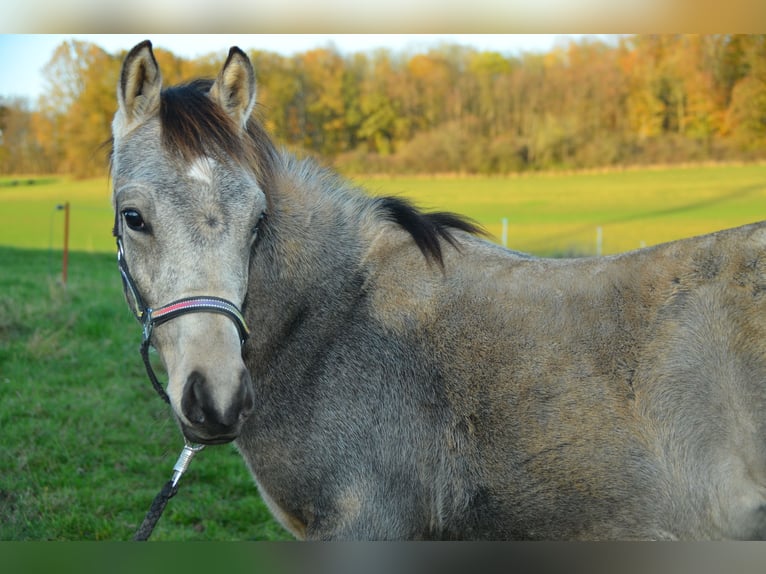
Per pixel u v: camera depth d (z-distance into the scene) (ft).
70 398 19.83
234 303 7.77
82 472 16.21
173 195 7.84
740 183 102.32
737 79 115.65
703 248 8.43
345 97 121.29
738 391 7.76
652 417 7.93
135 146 8.32
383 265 9.40
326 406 8.80
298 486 8.89
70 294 30.37
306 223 9.51
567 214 84.33
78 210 71.46
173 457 16.99
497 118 125.29
